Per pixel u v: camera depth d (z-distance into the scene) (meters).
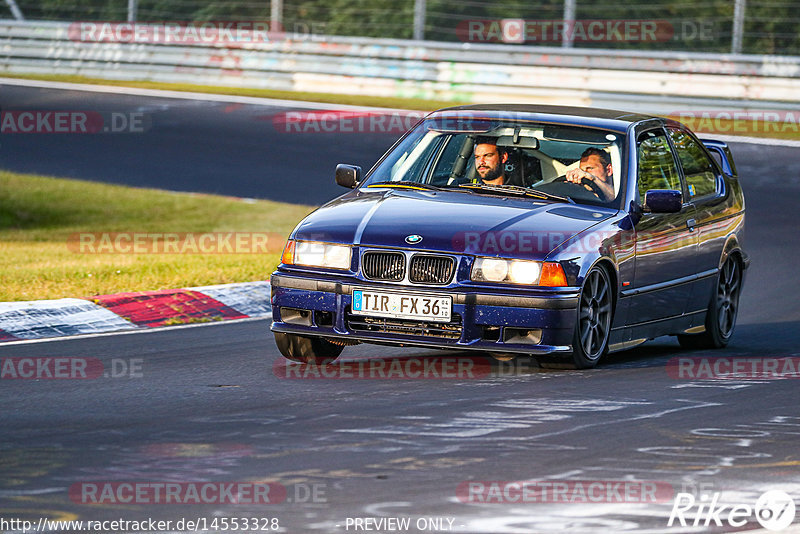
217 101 61.84
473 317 17.91
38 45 72.00
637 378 18.67
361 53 64.94
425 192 20.02
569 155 20.34
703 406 16.64
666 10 82.38
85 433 14.51
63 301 24.02
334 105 60.59
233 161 49.28
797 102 56.78
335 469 12.87
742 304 28.23
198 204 42.66
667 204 19.81
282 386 17.64
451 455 13.52
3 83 67.00
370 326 18.33
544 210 19.05
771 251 34.97
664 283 20.80
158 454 13.45
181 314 24.58
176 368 19.12
